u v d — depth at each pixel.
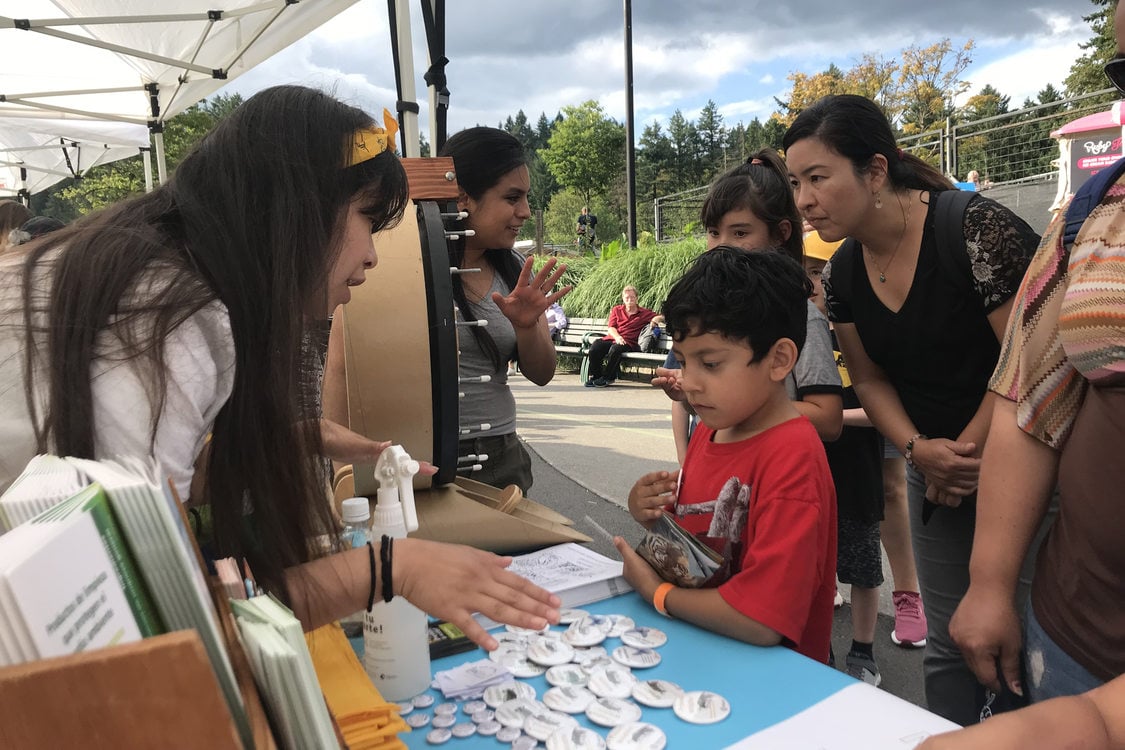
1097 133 7.73
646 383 9.01
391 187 0.99
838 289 1.76
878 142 1.56
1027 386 1.09
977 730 0.62
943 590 1.63
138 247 0.76
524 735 0.84
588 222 19.56
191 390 0.74
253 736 0.39
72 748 0.30
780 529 1.06
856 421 2.15
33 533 0.34
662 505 1.29
